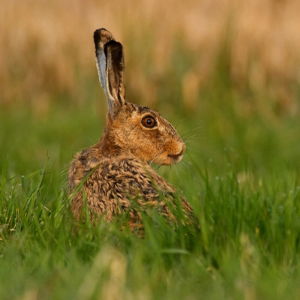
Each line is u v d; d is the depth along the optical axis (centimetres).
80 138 3341
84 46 4406
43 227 1628
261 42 4219
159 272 1348
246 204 1634
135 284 1278
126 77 4109
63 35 4441
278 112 3975
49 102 4169
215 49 4197
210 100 3778
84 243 1462
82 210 1598
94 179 1617
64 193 1708
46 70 4359
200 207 1575
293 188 1836
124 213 1541
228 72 4066
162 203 1565
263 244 1497
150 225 1498
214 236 1488
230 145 3116
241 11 4494
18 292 1260
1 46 4422
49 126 3528
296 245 1511
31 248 1495
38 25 4475
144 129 1731
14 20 4512
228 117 3519
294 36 4378
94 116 3772
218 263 1405
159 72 4091
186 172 2156
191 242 1499
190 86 3875
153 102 4019
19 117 3828
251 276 1334
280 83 4175
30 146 3116
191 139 2345
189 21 4394
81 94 4234
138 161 1641
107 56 1734
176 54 4188
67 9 4694
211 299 1241
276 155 3016
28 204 1720
